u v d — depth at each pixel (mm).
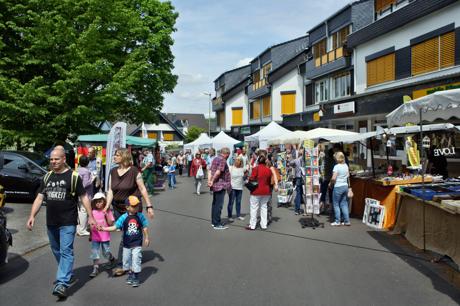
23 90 18000
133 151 22172
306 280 5621
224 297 5004
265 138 21875
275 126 22766
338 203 9680
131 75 20609
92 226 5996
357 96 20500
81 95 19672
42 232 9062
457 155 15195
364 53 21953
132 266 5426
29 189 13148
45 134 19578
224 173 9445
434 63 16609
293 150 14586
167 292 5203
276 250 7312
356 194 11102
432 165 12000
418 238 7434
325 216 11109
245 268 6199
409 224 7969
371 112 19438
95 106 20672
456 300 4883
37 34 18922
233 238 8352
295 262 6512
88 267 6410
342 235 8586
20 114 19047
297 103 34375
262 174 9219
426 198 6926
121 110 25203
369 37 20781
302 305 4734
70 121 20109
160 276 5852
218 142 29594
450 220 6227
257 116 43719
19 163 13445
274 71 36219
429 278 5699
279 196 13094
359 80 22562
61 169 5344
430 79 14977
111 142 10508
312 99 31188
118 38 22188
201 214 11656
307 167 9695
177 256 6926
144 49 23797
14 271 6281
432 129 11047
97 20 19656
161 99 26578
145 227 5613
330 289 5262
